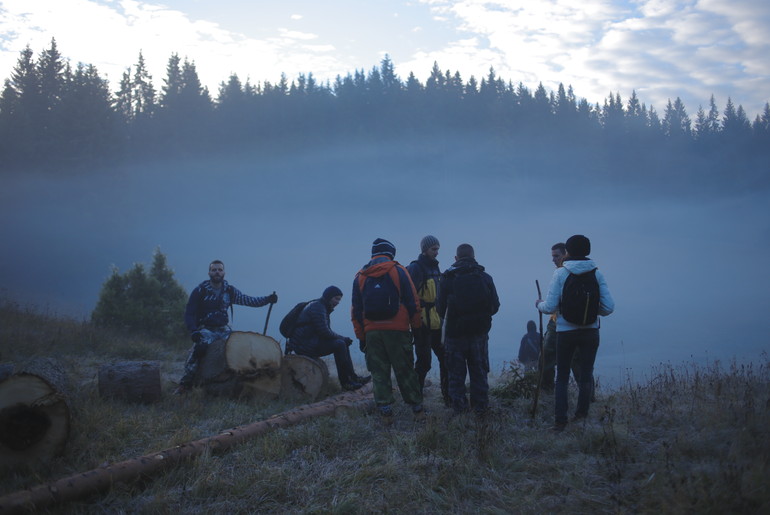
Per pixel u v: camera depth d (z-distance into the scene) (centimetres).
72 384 624
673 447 414
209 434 515
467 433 478
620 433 456
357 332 573
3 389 428
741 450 392
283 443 472
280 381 675
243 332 668
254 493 380
